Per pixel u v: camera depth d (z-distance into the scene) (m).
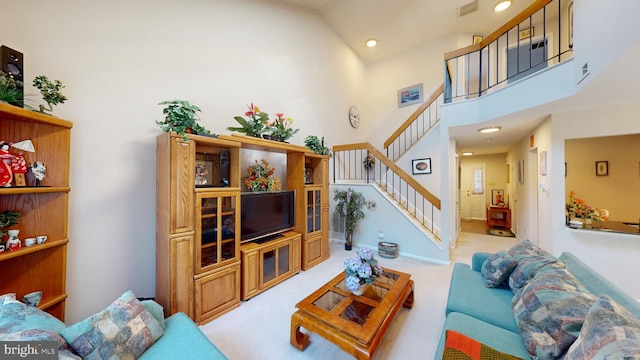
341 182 5.07
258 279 2.68
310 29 4.46
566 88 2.25
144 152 2.35
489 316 1.61
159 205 2.16
